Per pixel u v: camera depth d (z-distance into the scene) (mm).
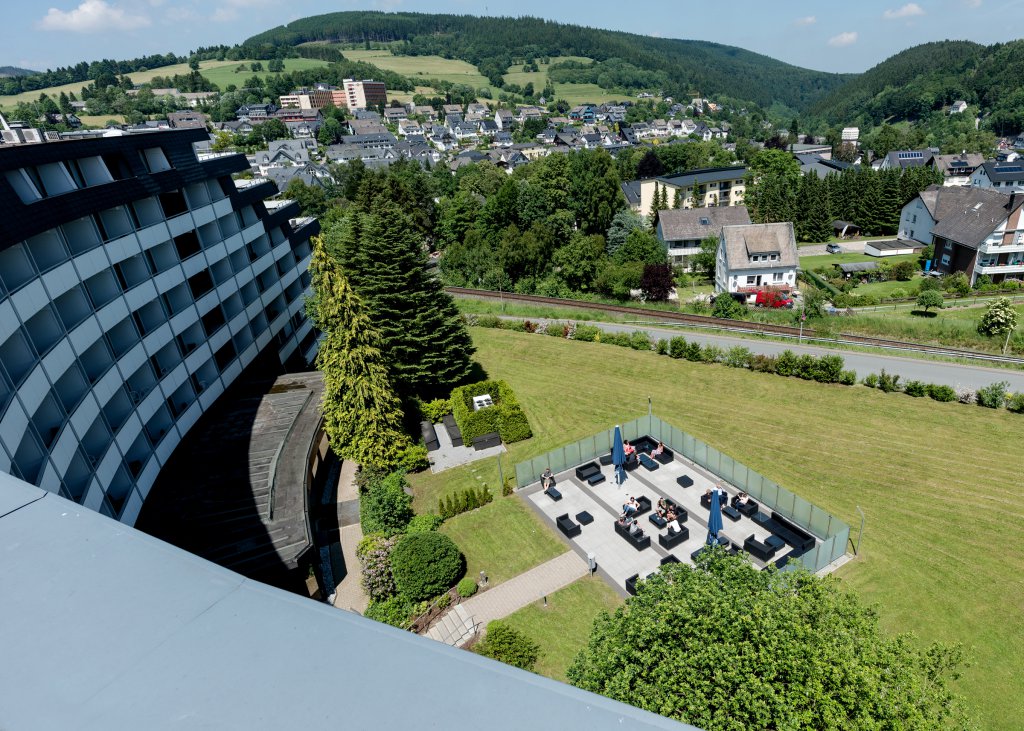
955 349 44500
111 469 23844
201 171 33125
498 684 2074
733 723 12039
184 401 31672
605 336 49219
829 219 92438
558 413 38531
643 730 1877
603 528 27203
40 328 22188
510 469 32531
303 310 47906
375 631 2395
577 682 15195
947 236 70188
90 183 25969
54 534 3107
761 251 64500
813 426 34438
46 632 2451
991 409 34469
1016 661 19688
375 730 1845
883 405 35938
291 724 1900
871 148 175750
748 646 12781
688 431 35219
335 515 30500
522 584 24469
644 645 14133
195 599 2615
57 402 21234
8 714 2059
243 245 38531
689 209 81125
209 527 24891
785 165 126688
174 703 2051
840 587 22953
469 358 41469
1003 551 24078
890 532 25672
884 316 54438
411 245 38406
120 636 2410
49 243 22750
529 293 68625
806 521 25719
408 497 28969
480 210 90250
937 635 20844
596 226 91438
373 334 30203
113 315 25641
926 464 30031
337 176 121250
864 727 11602
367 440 31297
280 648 2293
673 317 55844
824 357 39500
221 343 34906
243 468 28812
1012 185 104750
